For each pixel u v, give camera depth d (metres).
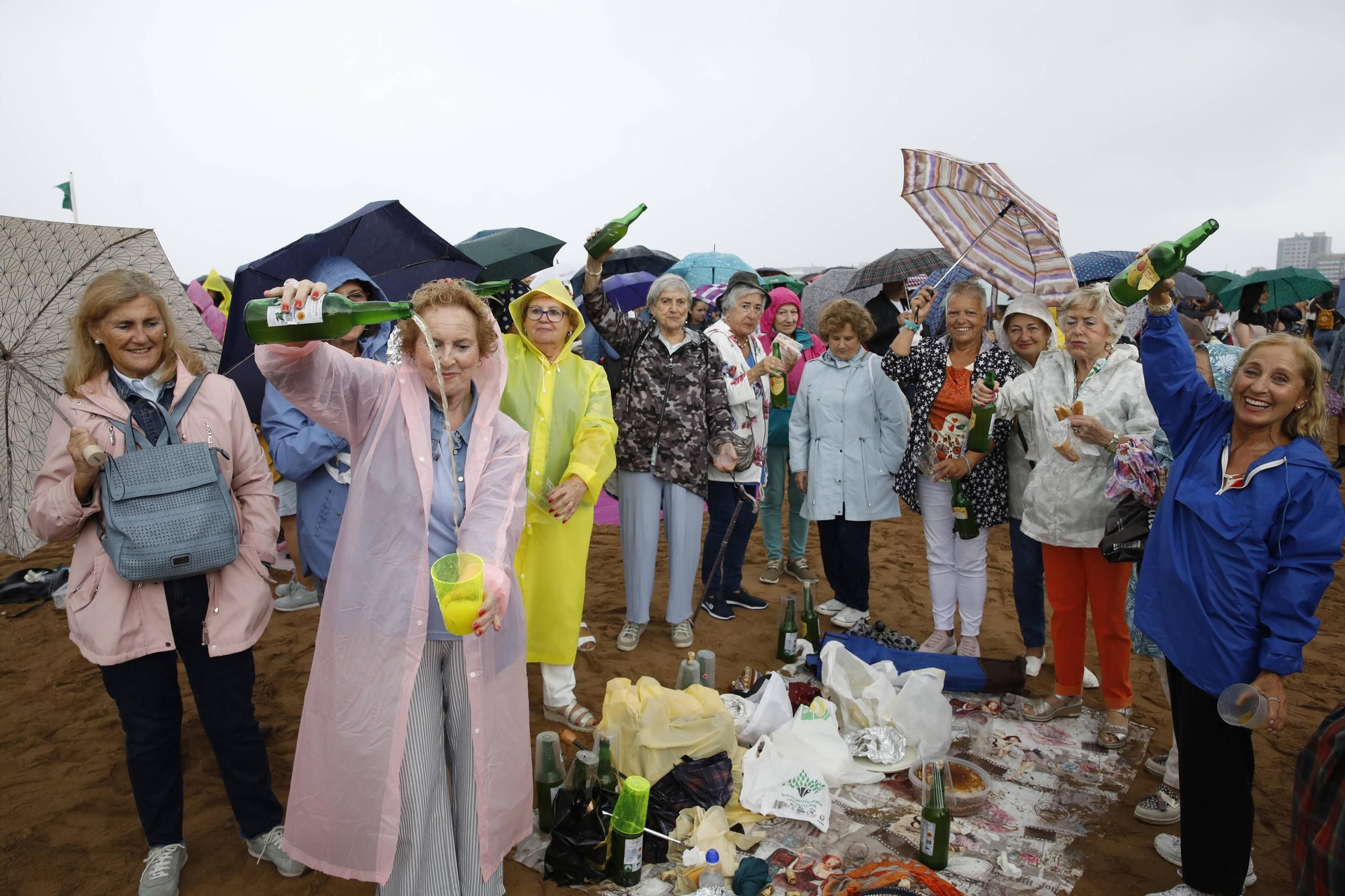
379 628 2.23
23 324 3.21
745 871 2.87
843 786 3.50
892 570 6.82
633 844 2.86
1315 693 4.65
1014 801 3.46
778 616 5.58
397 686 2.23
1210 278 15.34
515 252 7.12
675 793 3.23
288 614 5.56
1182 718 2.76
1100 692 4.45
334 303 2.00
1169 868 3.04
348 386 2.28
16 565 6.37
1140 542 3.27
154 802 2.82
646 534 4.85
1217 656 2.60
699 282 9.27
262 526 2.86
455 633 2.10
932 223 4.65
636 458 4.80
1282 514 2.52
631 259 10.29
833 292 11.16
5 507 3.16
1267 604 2.53
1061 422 3.68
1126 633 3.82
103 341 2.62
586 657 4.86
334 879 2.95
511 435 2.50
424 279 4.96
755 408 5.19
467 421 2.46
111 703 4.32
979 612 4.78
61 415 2.61
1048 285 4.37
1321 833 1.80
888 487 5.05
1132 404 3.59
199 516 2.59
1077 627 4.02
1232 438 2.74
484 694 2.38
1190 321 6.27
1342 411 10.31
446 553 2.36
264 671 4.66
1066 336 3.75
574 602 3.93
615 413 4.86
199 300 8.63
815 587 6.20
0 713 4.19
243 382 3.92
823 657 4.22
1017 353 4.44
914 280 9.63
